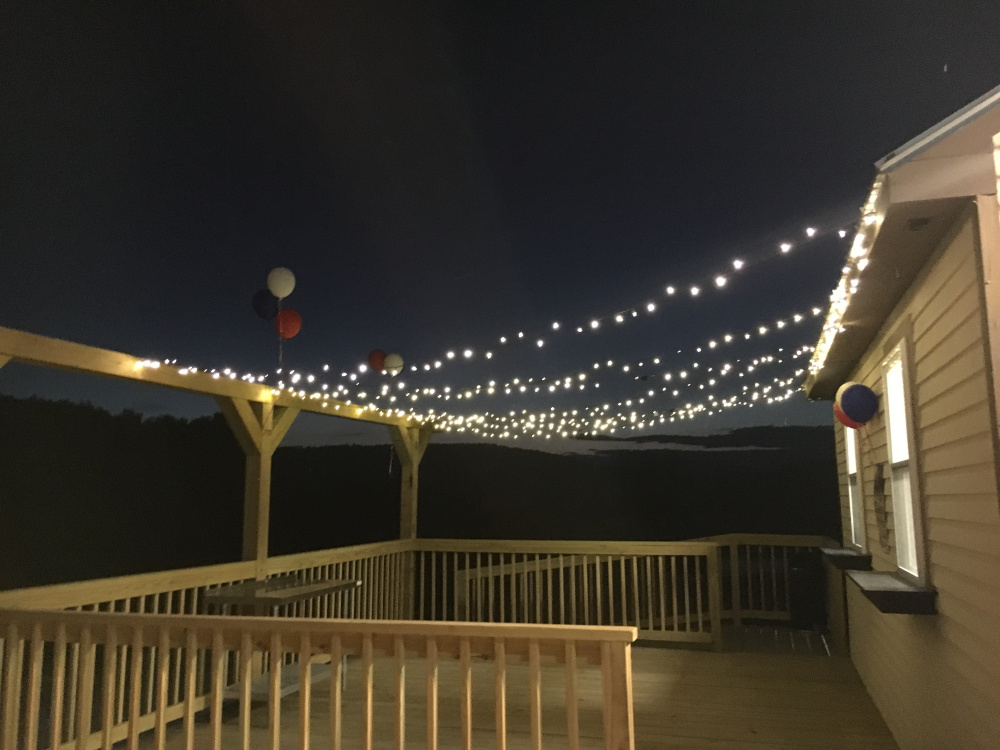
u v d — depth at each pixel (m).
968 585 2.65
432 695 2.75
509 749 4.11
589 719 4.63
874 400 4.52
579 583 8.98
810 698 5.04
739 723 4.54
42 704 5.45
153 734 4.44
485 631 2.71
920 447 3.45
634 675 5.66
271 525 12.78
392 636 2.84
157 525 10.91
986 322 2.34
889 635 4.32
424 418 8.05
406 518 8.05
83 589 4.05
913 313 3.49
